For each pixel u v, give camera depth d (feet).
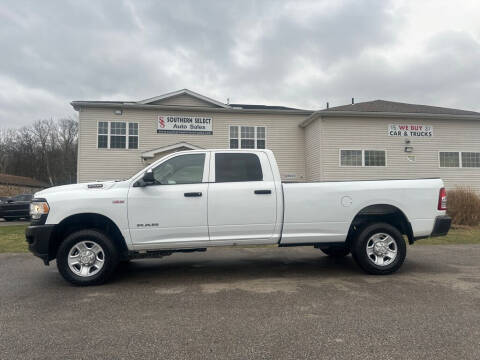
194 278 18.30
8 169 206.90
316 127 59.31
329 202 18.21
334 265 21.36
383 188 18.54
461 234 35.42
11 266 21.80
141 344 10.24
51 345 10.20
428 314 12.55
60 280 18.17
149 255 17.63
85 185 17.67
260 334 10.89
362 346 10.00
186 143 57.11
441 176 60.03
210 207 17.42
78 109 58.29
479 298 14.43
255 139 62.90
